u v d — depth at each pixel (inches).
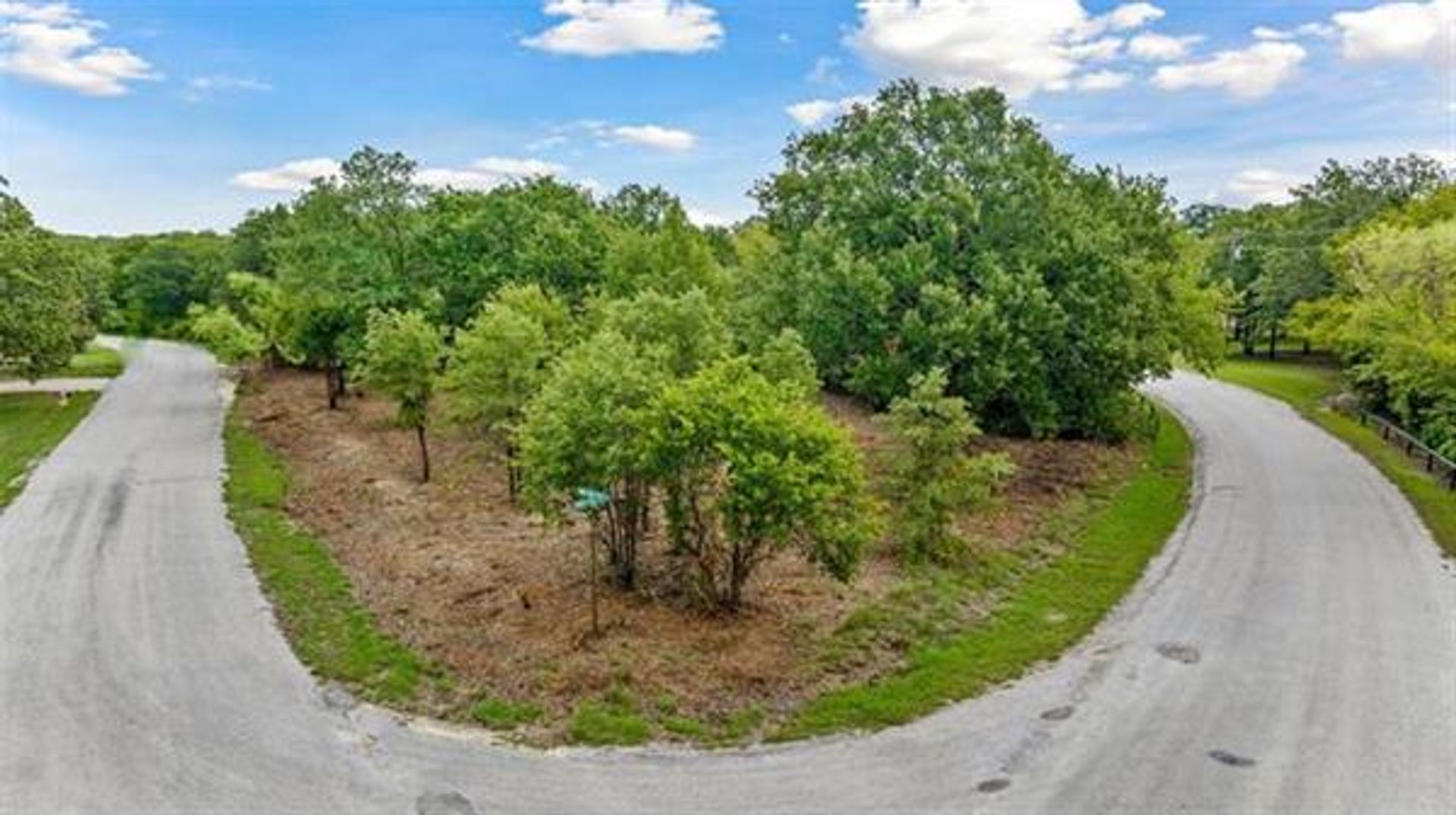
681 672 454.6
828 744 398.3
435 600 553.6
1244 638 518.0
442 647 489.4
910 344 939.3
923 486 623.8
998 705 436.1
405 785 367.2
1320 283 1892.2
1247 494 854.5
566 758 386.6
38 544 679.7
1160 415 1290.6
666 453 502.6
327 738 404.2
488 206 1432.1
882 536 634.8
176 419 1272.1
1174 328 1127.6
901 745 398.0
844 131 1117.7
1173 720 421.4
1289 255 1967.3
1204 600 578.6
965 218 1004.6
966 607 559.2
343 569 621.9
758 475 474.0
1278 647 506.3
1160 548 687.1
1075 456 984.9
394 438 1076.5
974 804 353.4
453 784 367.9
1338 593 591.5
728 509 487.2
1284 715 426.3
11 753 391.5
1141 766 381.4
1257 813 347.6
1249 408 1381.6
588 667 456.1
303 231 1296.8
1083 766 381.4
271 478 888.9
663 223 1326.3
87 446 1072.8
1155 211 1136.8
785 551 612.7
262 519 747.4
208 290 2805.1
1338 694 448.1
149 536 701.3
